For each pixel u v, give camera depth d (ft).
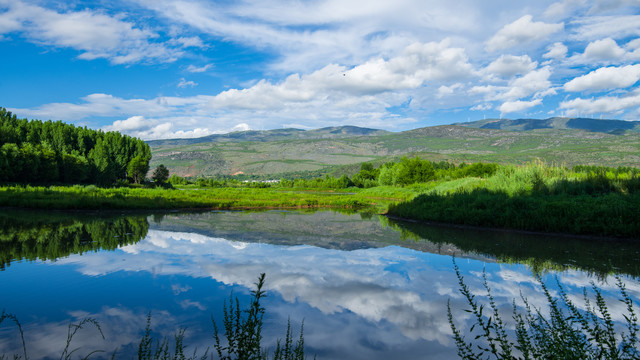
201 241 41.22
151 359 13.32
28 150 160.04
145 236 44.37
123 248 36.37
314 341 15.42
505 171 79.25
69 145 217.56
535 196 57.41
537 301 20.16
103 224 55.67
